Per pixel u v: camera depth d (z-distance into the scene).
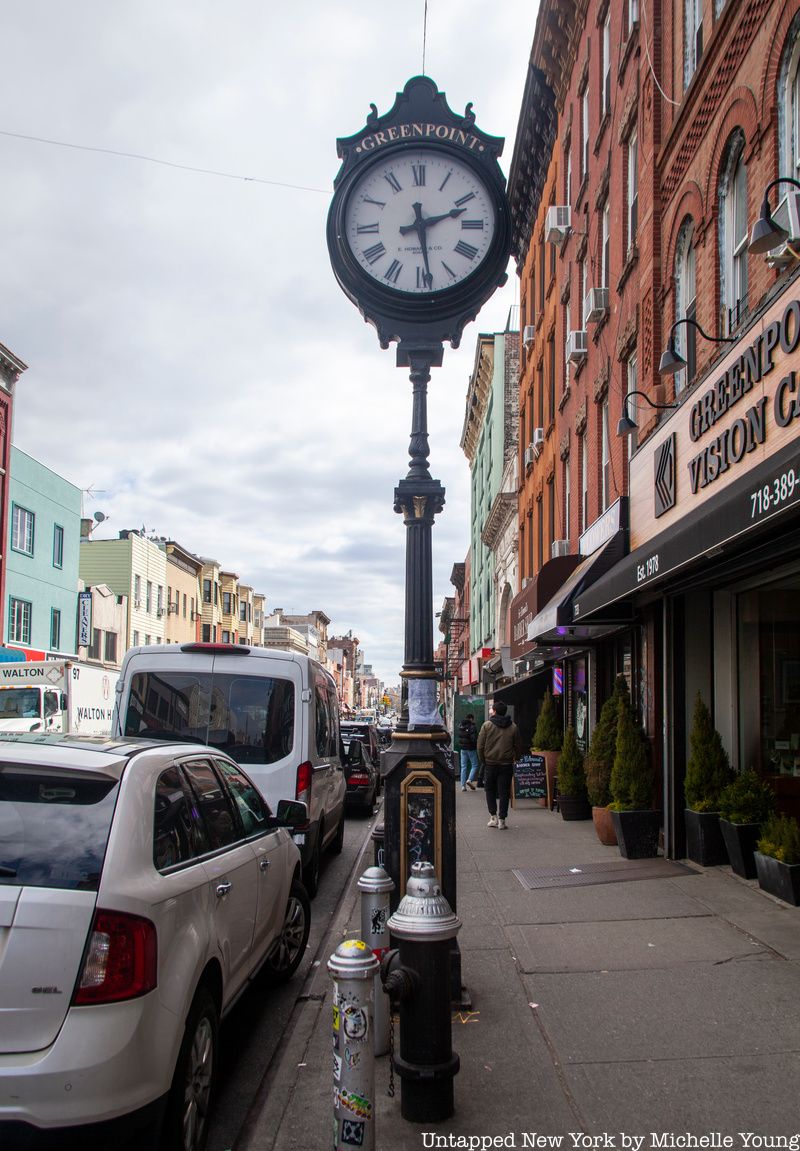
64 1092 3.23
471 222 6.62
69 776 3.94
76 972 3.36
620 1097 4.47
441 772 5.89
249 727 9.16
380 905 5.36
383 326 6.58
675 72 11.70
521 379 28.39
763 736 10.13
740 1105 4.34
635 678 13.41
